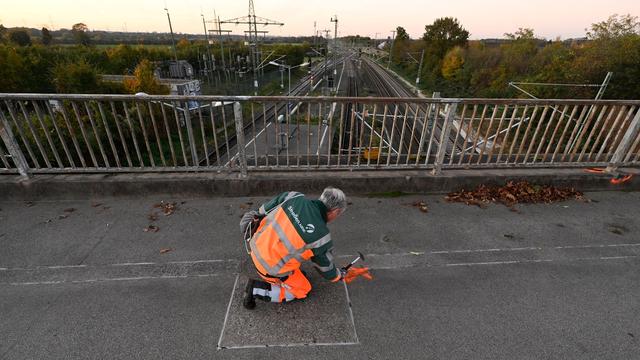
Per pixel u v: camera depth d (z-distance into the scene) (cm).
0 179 378
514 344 221
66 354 208
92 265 284
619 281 280
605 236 340
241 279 273
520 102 381
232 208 377
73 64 2575
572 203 402
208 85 4875
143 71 2880
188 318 236
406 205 392
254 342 219
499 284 274
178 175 396
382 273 283
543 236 338
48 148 786
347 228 345
